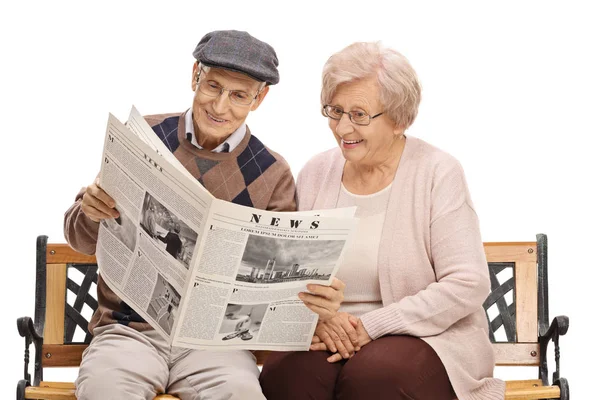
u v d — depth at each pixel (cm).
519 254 473
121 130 367
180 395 403
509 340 470
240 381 389
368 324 402
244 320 384
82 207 391
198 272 366
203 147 429
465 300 400
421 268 412
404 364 384
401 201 417
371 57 404
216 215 358
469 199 416
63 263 461
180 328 375
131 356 398
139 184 371
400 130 413
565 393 426
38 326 454
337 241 374
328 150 446
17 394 413
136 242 382
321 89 412
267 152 435
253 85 412
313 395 395
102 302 427
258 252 369
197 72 419
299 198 438
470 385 400
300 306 390
